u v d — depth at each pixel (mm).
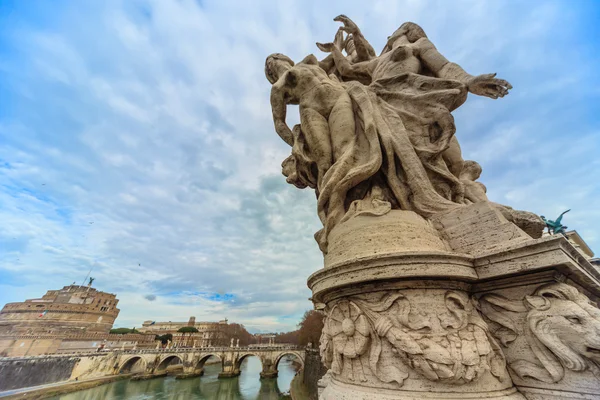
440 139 4039
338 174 3848
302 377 36812
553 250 2256
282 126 5578
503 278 2570
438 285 2600
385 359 2490
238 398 32938
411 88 4492
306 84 4977
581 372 2027
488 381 2271
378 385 2459
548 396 2154
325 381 4203
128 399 32500
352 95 4523
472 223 3109
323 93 4738
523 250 2406
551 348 2143
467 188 4570
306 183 5484
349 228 3439
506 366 2430
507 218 3508
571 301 2178
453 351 2260
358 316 2709
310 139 4617
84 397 32719
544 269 2328
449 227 3283
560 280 2338
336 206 3838
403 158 3783
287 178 5812
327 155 4371
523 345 2369
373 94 4516
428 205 3566
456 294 2564
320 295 3260
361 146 4105
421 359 2283
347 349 2691
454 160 4613
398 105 4402
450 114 4027
